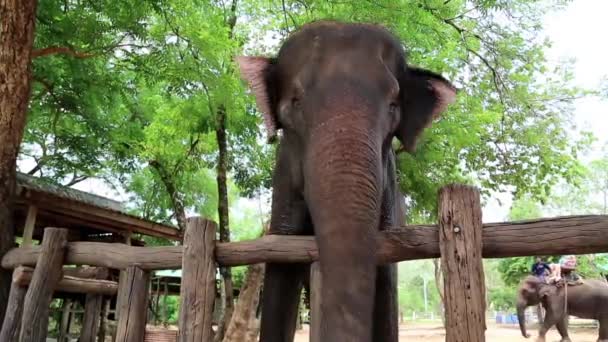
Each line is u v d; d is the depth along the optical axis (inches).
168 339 367.9
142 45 335.3
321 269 84.4
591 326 1069.1
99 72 385.1
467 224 108.5
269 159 490.0
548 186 463.8
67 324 463.2
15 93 221.8
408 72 131.5
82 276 339.6
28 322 171.3
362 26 118.4
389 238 113.7
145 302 153.2
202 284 133.2
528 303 535.2
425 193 403.2
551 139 458.9
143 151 488.1
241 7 456.4
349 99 98.7
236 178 488.4
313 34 119.1
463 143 380.8
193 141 500.1
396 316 135.5
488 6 385.7
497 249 108.7
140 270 153.3
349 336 77.6
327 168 90.6
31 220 383.2
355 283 80.5
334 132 93.9
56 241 178.2
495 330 1093.1
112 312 503.5
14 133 221.6
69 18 305.6
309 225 137.5
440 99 134.0
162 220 673.6
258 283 372.2
